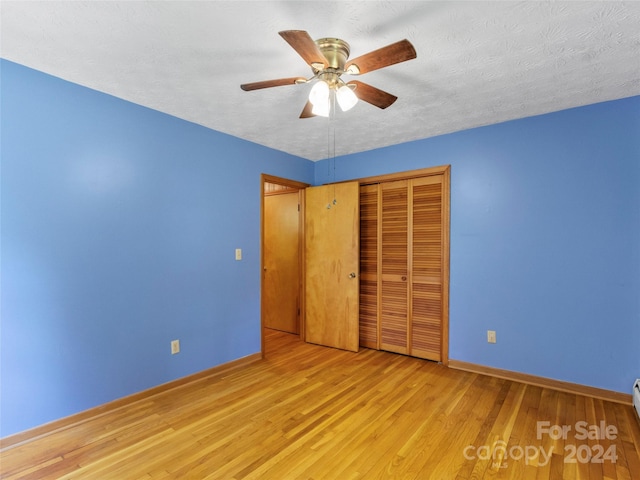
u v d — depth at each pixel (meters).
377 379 2.89
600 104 2.49
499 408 2.36
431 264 3.35
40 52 1.82
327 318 3.87
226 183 3.16
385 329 3.69
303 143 3.50
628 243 2.40
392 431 2.08
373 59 1.49
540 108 2.60
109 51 1.81
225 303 3.14
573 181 2.60
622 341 2.42
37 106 2.03
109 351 2.36
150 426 2.15
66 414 2.15
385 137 3.30
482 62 1.91
